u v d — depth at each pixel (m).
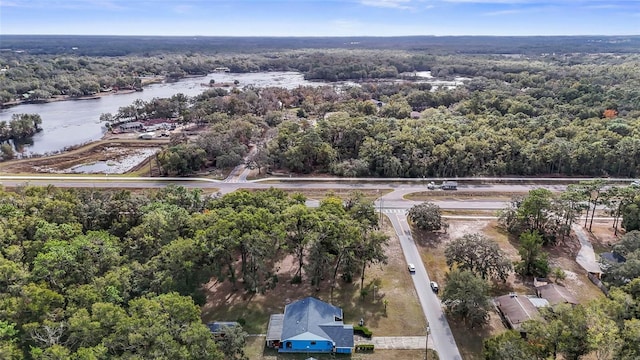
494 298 57.66
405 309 55.97
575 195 74.06
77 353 34.62
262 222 56.94
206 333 37.72
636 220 72.81
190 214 69.38
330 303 57.00
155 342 35.59
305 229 59.69
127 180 101.88
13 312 39.88
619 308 43.62
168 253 51.22
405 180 102.50
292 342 48.28
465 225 80.12
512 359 38.50
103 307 39.12
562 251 71.50
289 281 62.03
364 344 48.97
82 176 105.00
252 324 52.50
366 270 65.19
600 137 109.25
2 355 35.00
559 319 42.66
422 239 74.75
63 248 49.97
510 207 82.44
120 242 59.84
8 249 52.19
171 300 40.94
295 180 101.81
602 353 40.34
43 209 63.44
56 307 42.28
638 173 103.12
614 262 61.00
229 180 101.94
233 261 62.94
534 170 105.81
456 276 53.34
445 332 51.66
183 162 106.12
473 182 101.19
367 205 71.81
